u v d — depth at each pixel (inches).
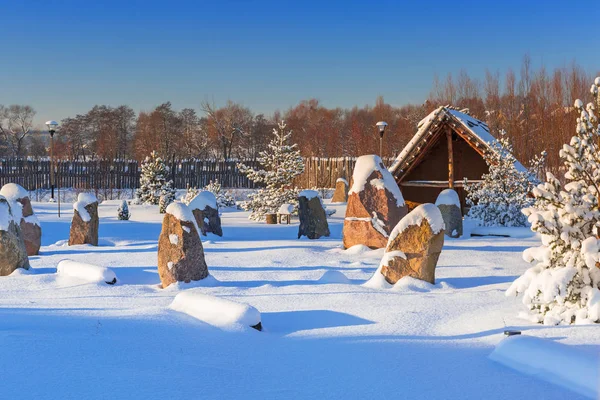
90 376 179.5
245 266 502.3
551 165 1486.2
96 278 416.5
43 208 1296.8
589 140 303.6
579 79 1747.0
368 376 191.8
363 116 3213.6
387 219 596.7
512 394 173.6
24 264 483.2
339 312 311.1
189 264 408.5
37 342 209.2
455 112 964.6
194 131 3284.9
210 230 807.7
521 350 203.8
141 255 577.9
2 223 470.6
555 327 257.8
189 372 190.7
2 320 251.6
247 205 1104.8
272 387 179.8
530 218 291.6
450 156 978.1
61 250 641.0
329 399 169.6
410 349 227.8
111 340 221.3
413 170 1124.5
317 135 2551.7
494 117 1828.2
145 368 191.5
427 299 340.8
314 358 216.2
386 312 306.2
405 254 402.6
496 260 525.7
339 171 1817.2
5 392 162.7
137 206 1355.8
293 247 622.2
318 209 781.9
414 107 2731.3
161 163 1440.7
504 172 824.9
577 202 298.7
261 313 315.0
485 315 295.3
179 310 291.1
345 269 486.6
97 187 1750.7
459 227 745.0
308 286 394.3
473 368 199.8
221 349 226.1
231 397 169.6
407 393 174.9
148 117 3080.7
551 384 182.2
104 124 3218.5
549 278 275.7
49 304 328.2
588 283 278.8
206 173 1904.5
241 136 3029.0
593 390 173.2
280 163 1119.0
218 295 366.0
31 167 1729.8
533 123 1710.1
